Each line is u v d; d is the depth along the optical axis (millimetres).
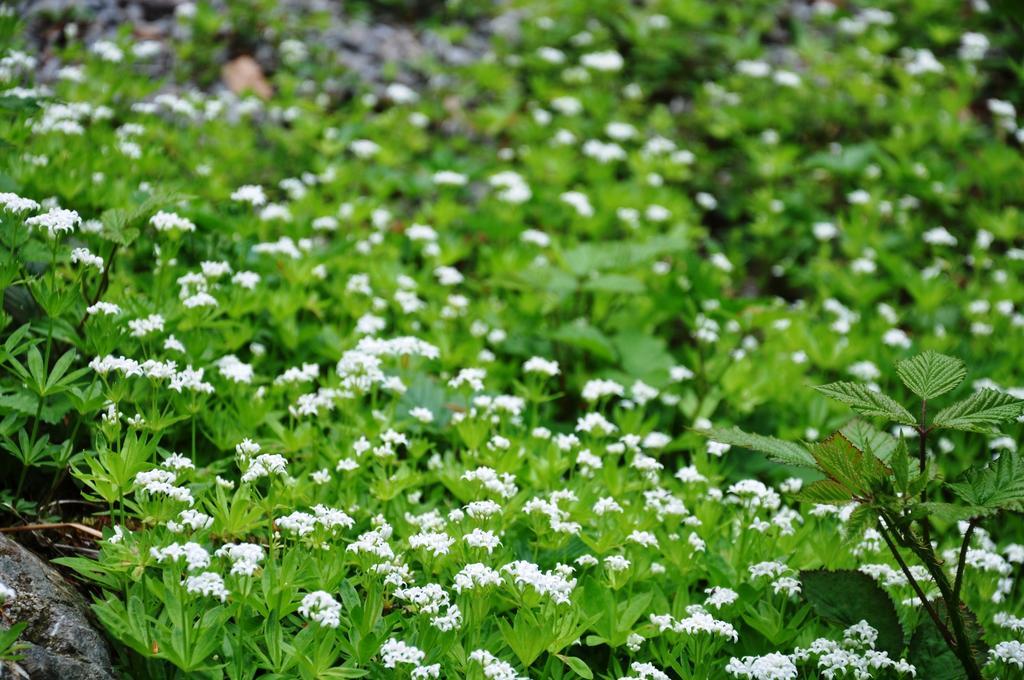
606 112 2838
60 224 1562
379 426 1696
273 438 1697
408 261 2139
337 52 2883
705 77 3115
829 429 1903
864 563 1641
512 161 2717
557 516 1587
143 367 1562
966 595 1637
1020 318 2125
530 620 1490
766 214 2496
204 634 1429
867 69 3113
